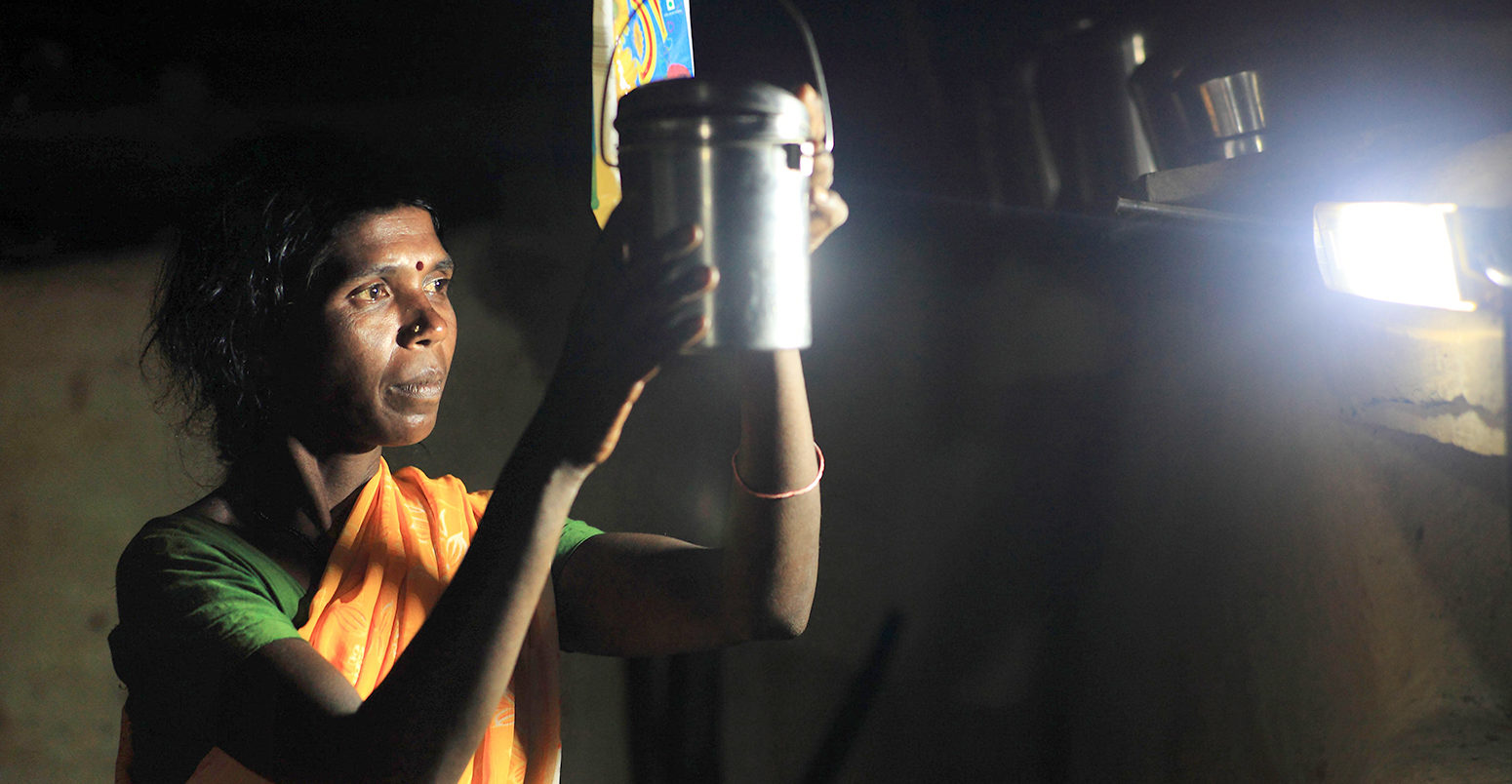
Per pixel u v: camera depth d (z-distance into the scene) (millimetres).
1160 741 2551
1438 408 1529
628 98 727
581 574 1258
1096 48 2404
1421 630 1582
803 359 3602
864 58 3242
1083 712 2947
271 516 1134
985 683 3174
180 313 1167
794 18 841
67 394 3199
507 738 1106
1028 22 2719
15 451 3178
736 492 1029
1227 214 1321
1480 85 1435
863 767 3404
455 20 3326
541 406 794
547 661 1169
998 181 2861
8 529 3170
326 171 1121
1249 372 2160
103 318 3230
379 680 1059
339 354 1083
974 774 3197
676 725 3572
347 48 3381
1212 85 1650
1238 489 2215
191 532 1062
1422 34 1481
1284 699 2006
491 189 3516
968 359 3254
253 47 3324
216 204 1140
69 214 3258
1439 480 1550
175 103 3309
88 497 3191
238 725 913
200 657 955
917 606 3365
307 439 1142
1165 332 2582
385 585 1093
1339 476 1815
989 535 3209
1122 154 2395
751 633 1088
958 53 2963
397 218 1121
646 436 3596
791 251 730
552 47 3402
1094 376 2957
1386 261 1092
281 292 1098
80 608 3184
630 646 1253
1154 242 2508
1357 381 1742
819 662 3527
